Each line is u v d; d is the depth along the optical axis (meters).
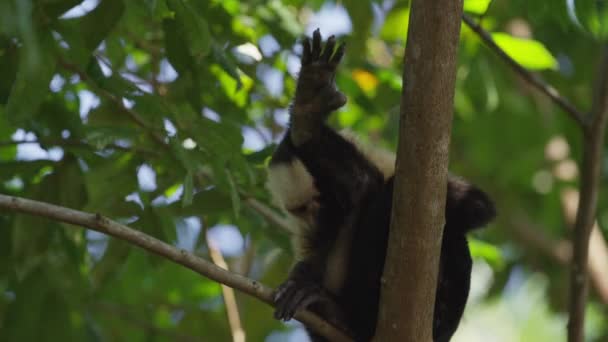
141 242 8.30
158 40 12.50
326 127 9.82
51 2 9.33
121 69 12.48
